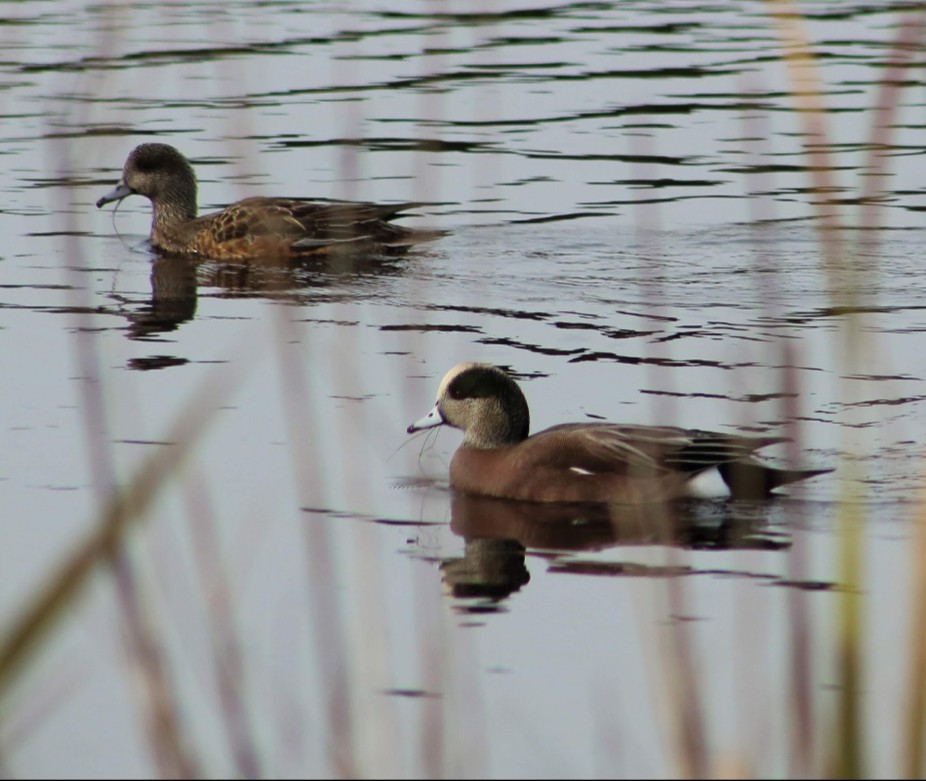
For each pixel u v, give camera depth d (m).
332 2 37.22
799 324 17.89
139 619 6.18
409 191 24.16
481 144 26.33
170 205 23.16
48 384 15.67
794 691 5.96
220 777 8.29
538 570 11.22
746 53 32.31
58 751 8.72
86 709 9.16
